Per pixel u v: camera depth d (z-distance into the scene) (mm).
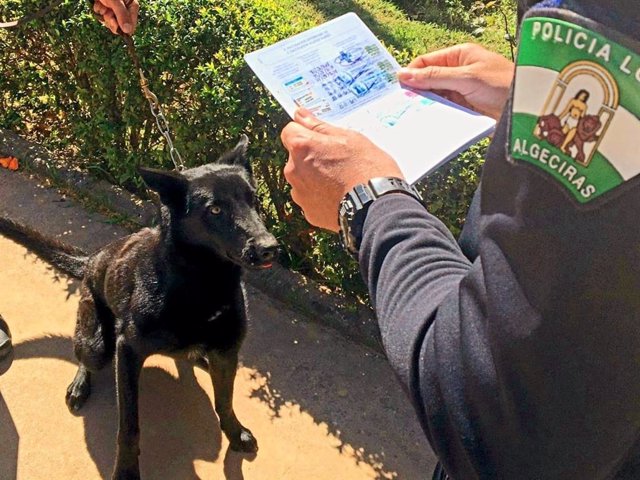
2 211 4258
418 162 1459
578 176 689
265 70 1708
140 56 3779
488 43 7090
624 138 660
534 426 781
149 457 3043
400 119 1566
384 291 1028
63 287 3795
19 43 4383
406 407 3387
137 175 4285
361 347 3682
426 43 6840
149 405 3268
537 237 713
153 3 3758
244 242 2494
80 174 4461
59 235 4148
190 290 2586
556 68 696
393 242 1046
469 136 1502
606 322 706
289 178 1271
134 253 2760
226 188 2547
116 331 2748
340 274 3748
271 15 3941
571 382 738
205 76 3641
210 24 3686
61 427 3117
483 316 807
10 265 3881
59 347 3480
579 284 695
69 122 4555
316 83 1683
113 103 4168
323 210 1231
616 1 652
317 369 3535
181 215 2539
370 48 1776
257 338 3660
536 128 722
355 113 1606
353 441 3209
